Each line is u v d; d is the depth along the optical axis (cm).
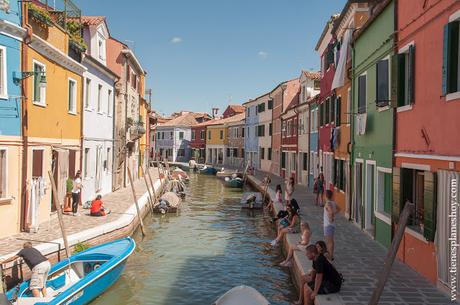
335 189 1948
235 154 5881
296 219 1423
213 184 4100
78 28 1834
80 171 1738
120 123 2673
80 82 1800
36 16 1338
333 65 2028
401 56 1040
